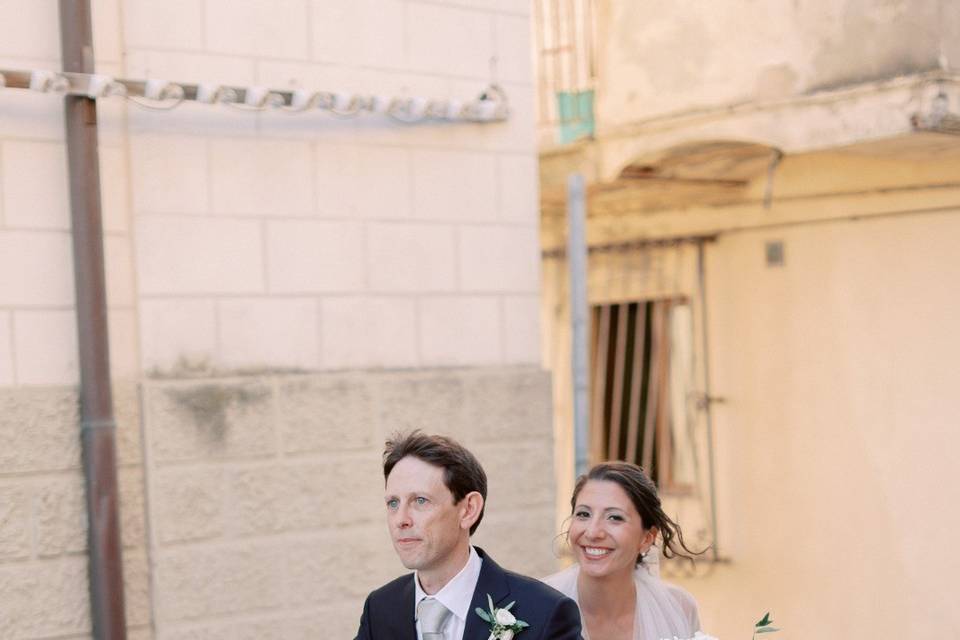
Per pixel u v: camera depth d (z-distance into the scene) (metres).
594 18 8.37
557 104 8.46
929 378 7.74
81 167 4.91
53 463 4.90
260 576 5.31
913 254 7.80
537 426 6.07
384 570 5.62
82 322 4.92
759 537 8.73
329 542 5.48
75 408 4.96
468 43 5.97
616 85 8.06
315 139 5.54
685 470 9.24
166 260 5.19
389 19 5.75
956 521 7.61
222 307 5.30
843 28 6.86
